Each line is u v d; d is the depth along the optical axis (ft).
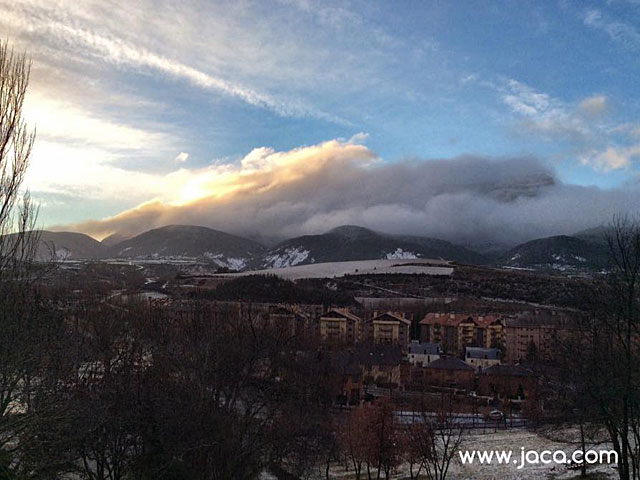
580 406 130.93
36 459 86.84
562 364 183.73
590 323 124.16
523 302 655.76
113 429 103.91
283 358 129.59
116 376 112.27
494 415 266.57
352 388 282.77
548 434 222.69
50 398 87.97
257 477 122.01
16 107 83.41
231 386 114.73
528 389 305.53
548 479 162.20
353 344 414.41
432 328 508.53
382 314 504.43
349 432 182.70
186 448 99.45
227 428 104.68
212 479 101.40
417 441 182.50
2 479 79.25
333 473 200.95
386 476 174.91
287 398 118.83
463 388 343.26
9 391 85.35
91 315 139.85
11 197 85.71
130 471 114.01
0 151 82.23
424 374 356.59
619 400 109.81
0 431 78.43
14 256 90.38
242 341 120.88
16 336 87.40
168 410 103.40
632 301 105.70
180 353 115.14
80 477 111.86
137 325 148.97
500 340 488.44
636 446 117.91
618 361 108.78
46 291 131.34
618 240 110.11
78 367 105.91
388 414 183.62
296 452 120.57
